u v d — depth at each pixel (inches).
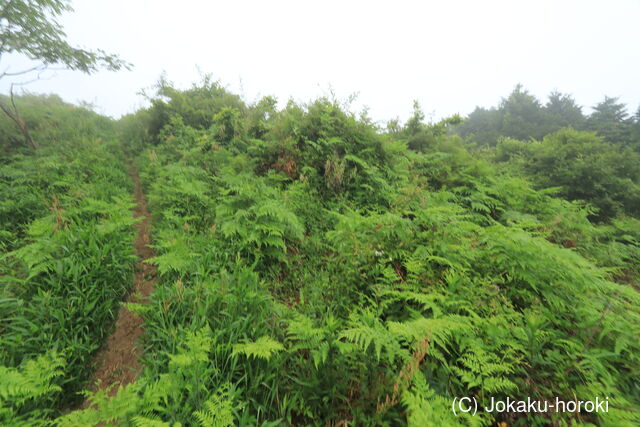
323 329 100.3
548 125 1440.7
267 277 165.3
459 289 125.1
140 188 366.6
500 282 130.5
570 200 381.1
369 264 146.6
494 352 99.1
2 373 79.1
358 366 93.7
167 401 81.4
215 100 567.2
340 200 259.1
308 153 297.4
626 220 313.7
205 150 405.1
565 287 126.3
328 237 176.6
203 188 263.7
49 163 275.9
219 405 76.8
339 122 322.0
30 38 298.2
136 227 237.3
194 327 112.1
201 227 215.2
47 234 155.2
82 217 200.5
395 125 481.4
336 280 147.6
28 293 129.4
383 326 108.1
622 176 378.6
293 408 89.4
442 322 92.2
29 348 106.2
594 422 78.4
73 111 647.8
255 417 88.2
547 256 130.4
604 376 87.0
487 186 346.0
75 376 104.5
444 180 353.1
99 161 345.4
